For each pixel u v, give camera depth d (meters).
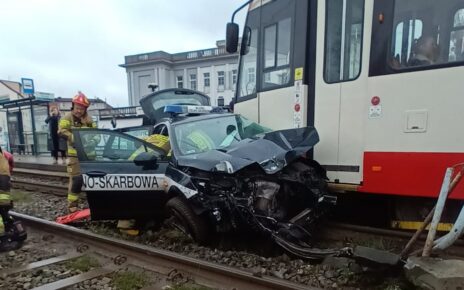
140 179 5.86
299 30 5.82
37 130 19.70
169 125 6.42
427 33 4.68
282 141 5.31
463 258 4.32
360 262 3.90
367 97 5.11
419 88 4.70
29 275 4.49
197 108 8.95
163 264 4.57
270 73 6.43
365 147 5.13
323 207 5.24
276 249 5.07
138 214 6.05
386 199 5.75
